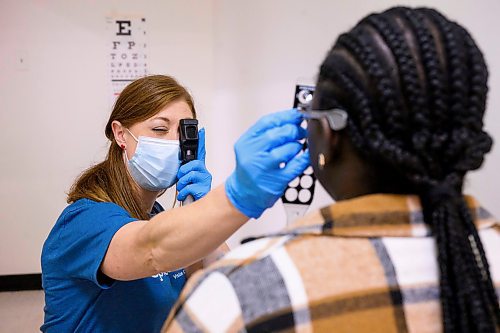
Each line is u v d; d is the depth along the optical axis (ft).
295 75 6.40
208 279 1.47
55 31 8.45
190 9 8.50
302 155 2.10
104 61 8.58
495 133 5.71
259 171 2.09
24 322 8.04
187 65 8.63
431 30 1.41
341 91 1.45
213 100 8.14
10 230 9.04
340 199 1.56
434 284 1.37
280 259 1.38
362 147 1.39
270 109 6.66
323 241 1.41
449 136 1.36
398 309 1.35
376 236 1.40
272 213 5.96
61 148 8.84
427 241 1.39
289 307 1.31
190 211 2.42
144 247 2.64
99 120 8.78
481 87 1.40
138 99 3.79
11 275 9.18
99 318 3.26
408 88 1.34
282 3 6.29
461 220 1.38
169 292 3.56
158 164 3.84
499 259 1.50
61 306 3.29
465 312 1.32
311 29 6.20
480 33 5.53
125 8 8.45
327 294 1.33
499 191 5.86
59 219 3.26
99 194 3.46
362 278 1.35
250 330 1.31
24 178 8.89
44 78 8.58
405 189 1.43
